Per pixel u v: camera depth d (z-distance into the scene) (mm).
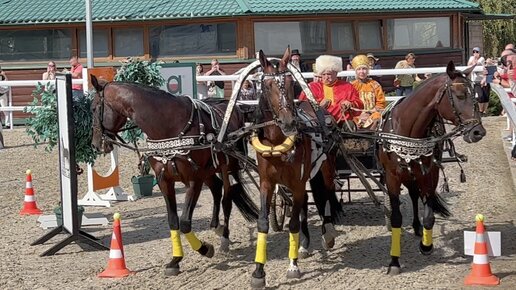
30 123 10500
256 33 23656
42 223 11102
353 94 9609
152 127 8539
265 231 8062
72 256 9586
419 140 8219
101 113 8805
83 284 8383
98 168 15469
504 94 12086
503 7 35750
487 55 36312
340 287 8008
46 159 16859
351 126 9305
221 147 8469
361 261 8945
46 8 25078
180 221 8727
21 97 24734
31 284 8438
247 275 8523
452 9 26016
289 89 7691
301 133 8141
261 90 7879
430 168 8414
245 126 9102
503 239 9664
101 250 9820
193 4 24062
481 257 7961
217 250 9578
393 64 25438
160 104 8555
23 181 14664
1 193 13641
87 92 10789
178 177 8594
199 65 21750
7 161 16734
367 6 24719
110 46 24578
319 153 8641
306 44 24297
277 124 7707
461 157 9195
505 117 19500
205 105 8938
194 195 8703
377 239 9859
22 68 24984
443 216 9680
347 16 24594
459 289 7805
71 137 9555
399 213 8430
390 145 8312
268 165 8016
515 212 11039
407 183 9273
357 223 10688
